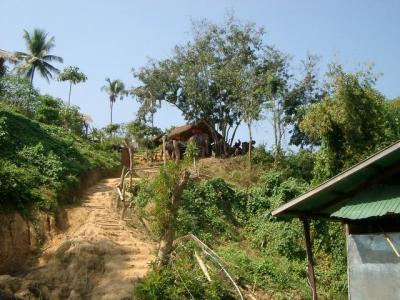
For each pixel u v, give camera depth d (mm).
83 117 43500
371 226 10156
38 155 25109
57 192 22891
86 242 18312
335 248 22984
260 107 36719
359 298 9273
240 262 20344
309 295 19828
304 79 38250
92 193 26156
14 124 27797
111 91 68375
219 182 27047
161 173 17000
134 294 14859
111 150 38625
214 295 15336
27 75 52750
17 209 19859
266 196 27625
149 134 42531
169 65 42062
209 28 41531
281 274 20500
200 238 22750
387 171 9555
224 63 40656
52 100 38250
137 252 18703
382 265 9133
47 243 19797
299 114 34094
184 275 15438
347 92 21203
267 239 24656
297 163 34219
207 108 41781
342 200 10414
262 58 40188
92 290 16125
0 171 20469
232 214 26438
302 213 10812
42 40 54031
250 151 35844
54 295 15633
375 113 21156
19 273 17500
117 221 21672
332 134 21312
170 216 16500
